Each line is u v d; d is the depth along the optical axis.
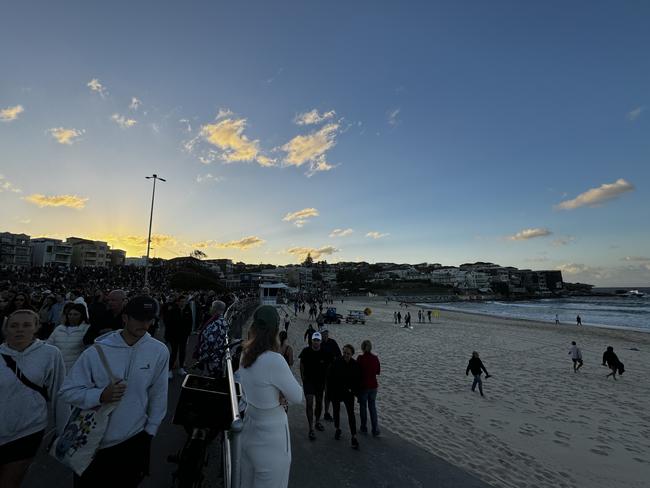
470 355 20.55
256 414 2.54
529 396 12.19
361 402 7.12
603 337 34.19
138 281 59.00
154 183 40.03
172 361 7.57
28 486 3.44
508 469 6.39
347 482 4.96
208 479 3.98
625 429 9.23
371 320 50.28
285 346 6.39
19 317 2.75
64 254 95.69
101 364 2.30
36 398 2.75
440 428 8.38
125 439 2.27
